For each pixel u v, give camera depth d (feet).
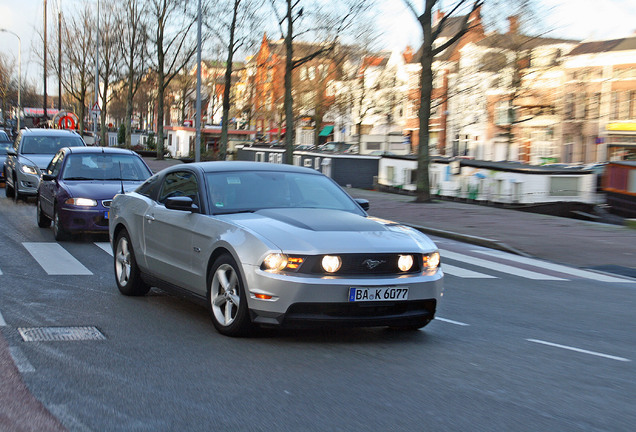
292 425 12.96
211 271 20.29
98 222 40.73
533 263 41.86
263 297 18.26
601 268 41.34
